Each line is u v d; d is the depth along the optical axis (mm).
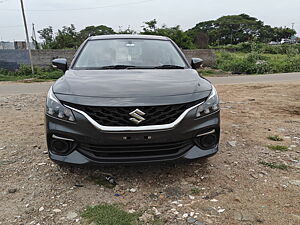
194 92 2604
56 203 2285
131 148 2418
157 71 3176
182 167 2934
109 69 3244
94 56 3531
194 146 2600
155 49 3756
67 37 32062
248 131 4195
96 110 2357
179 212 2156
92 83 2668
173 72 3164
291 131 4199
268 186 2539
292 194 2402
